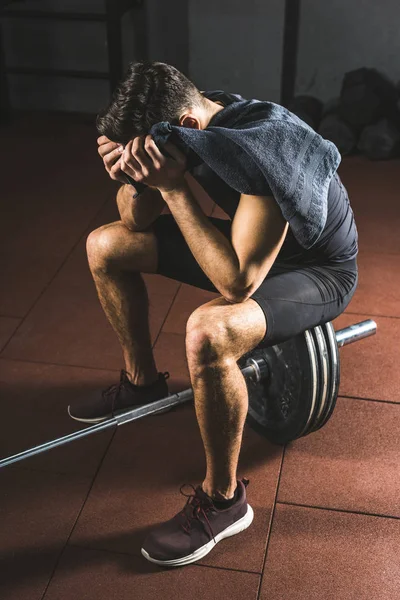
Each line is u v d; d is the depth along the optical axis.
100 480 1.92
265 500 1.86
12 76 4.06
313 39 3.80
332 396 1.82
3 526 1.80
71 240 3.01
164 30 3.89
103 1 3.83
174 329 2.48
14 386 2.24
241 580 1.67
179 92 1.46
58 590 1.65
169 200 1.52
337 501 1.86
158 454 2.00
